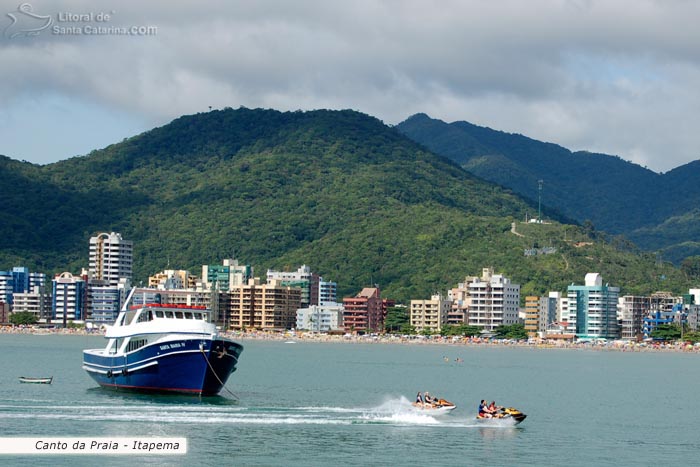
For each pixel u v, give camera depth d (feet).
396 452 530.68
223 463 496.64
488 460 520.01
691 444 591.37
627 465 522.47
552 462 522.06
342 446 540.52
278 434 565.94
